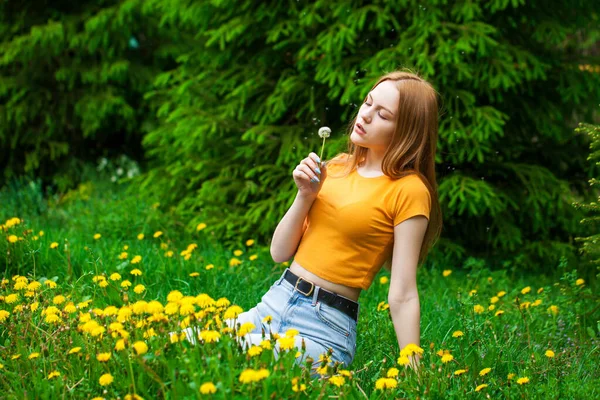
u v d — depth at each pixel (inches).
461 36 179.0
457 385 91.5
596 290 168.9
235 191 211.2
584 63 203.0
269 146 201.9
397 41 191.8
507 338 118.1
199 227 179.6
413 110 92.7
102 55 292.2
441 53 175.2
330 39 184.2
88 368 87.4
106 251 160.1
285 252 98.2
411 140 93.0
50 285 116.0
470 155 178.5
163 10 231.3
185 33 290.4
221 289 141.9
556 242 198.4
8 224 149.3
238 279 151.1
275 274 163.6
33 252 141.3
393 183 92.8
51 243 156.2
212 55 215.0
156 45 305.3
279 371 78.5
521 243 193.9
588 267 191.5
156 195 226.5
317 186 94.0
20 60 291.7
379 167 95.9
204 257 166.7
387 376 87.0
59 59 292.2
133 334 89.4
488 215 202.4
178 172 219.8
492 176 202.8
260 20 199.5
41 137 291.7
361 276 93.3
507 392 90.9
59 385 83.9
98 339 87.6
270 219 195.0
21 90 285.0
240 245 192.1
